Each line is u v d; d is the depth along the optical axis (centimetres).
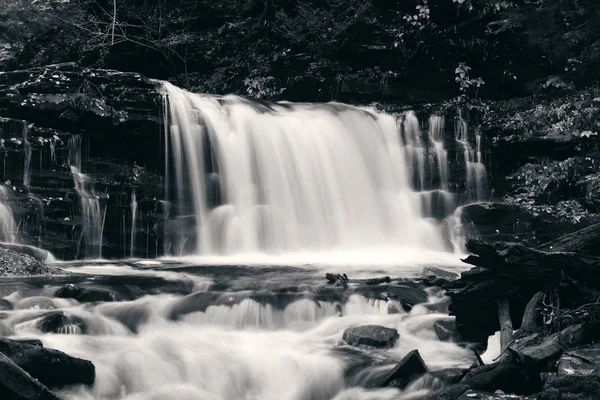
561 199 1748
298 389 838
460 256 1638
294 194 1706
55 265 1349
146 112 1605
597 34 2047
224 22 2242
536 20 2062
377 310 1031
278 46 2153
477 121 1925
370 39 2081
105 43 2131
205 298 1025
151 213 1579
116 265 1374
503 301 870
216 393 828
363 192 1773
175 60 2181
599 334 762
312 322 1009
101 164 1570
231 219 1642
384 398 793
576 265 823
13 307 957
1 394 672
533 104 1973
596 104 1852
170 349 882
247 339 941
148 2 2247
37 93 1543
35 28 2231
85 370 773
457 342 933
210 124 1677
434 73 2058
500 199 1825
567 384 650
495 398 691
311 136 1759
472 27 2088
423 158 1848
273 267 1327
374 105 1988
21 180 1463
